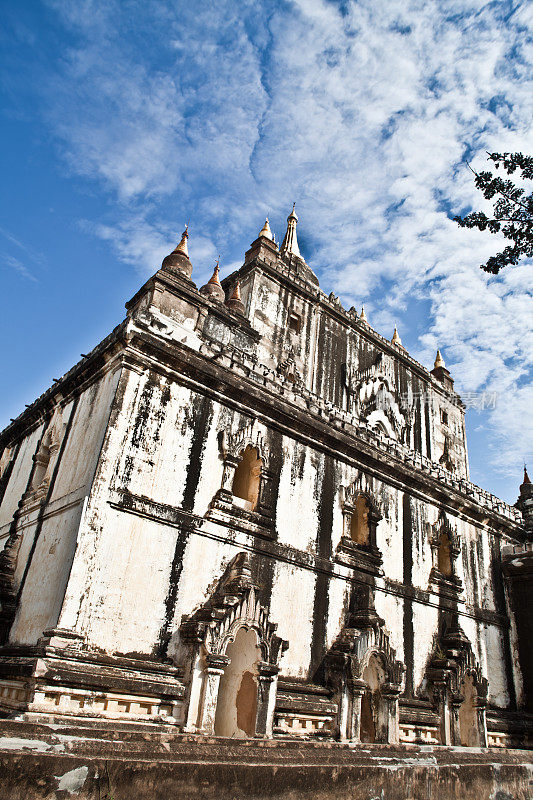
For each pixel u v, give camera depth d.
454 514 26.91
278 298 30.02
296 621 18.44
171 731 13.75
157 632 14.98
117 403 15.91
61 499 16.95
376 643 19.64
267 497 18.84
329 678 18.45
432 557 24.84
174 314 19.06
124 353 16.53
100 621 14.02
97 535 14.55
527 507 31.92
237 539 17.53
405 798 11.18
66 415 19.62
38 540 17.78
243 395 18.95
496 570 28.36
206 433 17.78
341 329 32.75
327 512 20.77
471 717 22.92
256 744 11.12
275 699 16.20
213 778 8.77
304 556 19.30
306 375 29.50
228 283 31.17
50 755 7.50
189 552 16.28
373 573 21.53
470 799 12.41
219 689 16.94
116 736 9.75
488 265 13.80
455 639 23.30
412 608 22.88
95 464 15.20
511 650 27.38
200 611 15.70
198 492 17.02
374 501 22.81
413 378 36.81
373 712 19.48
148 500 15.77
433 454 36.25
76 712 12.63
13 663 13.45
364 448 22.75
